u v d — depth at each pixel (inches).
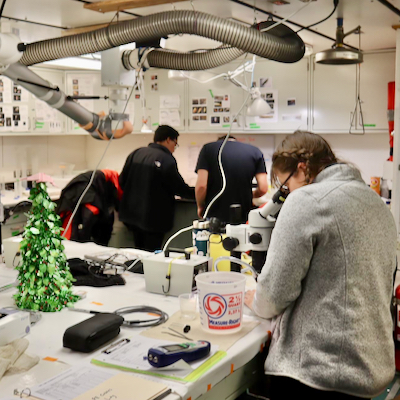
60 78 202.8
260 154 150.3
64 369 55.5
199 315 70.6
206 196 149.9
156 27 96.7
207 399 57.1
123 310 73.0
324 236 57.2
